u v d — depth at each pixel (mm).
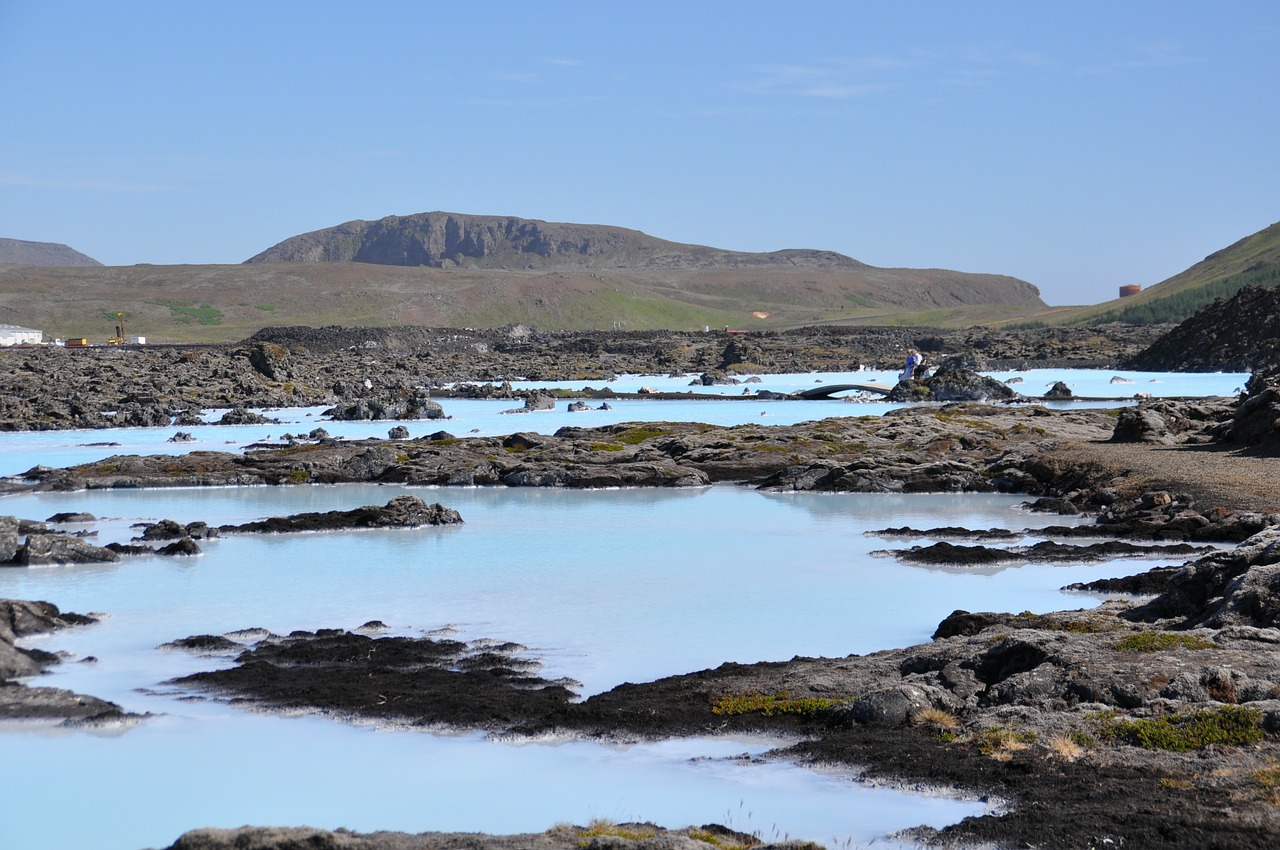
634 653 35906
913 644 36156
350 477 81750
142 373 164250
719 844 19234
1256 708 23234
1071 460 71812
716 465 85625
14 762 26391
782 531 59250
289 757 26625
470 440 92688
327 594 44719
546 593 44844
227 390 155500
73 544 51188
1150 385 183000
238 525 61375
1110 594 42094
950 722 25656
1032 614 34500
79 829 22828
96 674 33594
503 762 25922
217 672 33531
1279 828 18703
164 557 52250
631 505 69875
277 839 17016
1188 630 29438
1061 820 19891
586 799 23641
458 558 52250
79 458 94375
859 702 26641
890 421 100750
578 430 101938
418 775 25375
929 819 21078
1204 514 54312
